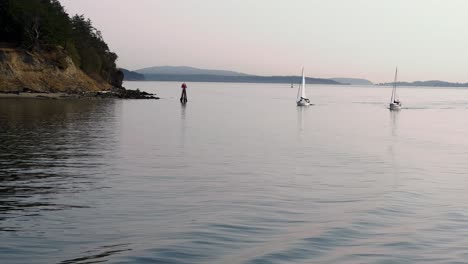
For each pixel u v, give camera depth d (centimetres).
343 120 8369
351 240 1514
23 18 12706
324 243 1477
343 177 2769
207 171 2862
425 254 1388
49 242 1457
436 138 5556
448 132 6412
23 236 1514
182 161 3238
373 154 3925
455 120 8981
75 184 2352
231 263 1291
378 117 9500
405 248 1438
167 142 4338
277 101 15962
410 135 5881
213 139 4725
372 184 2566
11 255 1340
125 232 1570
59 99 11106
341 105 14300
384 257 1358
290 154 3778
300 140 4909
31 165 2873
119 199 2055
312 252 1391
